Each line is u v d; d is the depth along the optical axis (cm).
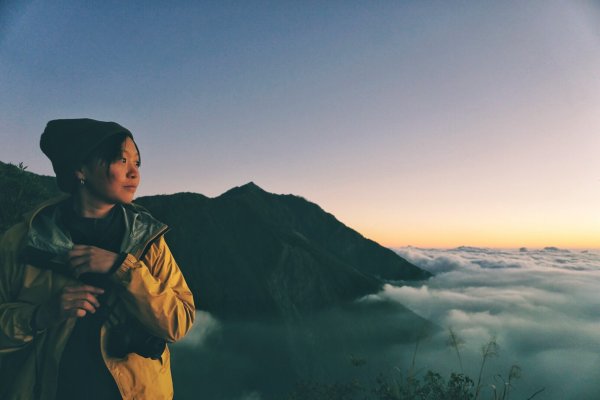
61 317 101
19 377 112
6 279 112
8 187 334
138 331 113
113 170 111
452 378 255
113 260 106
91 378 116
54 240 109
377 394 275
